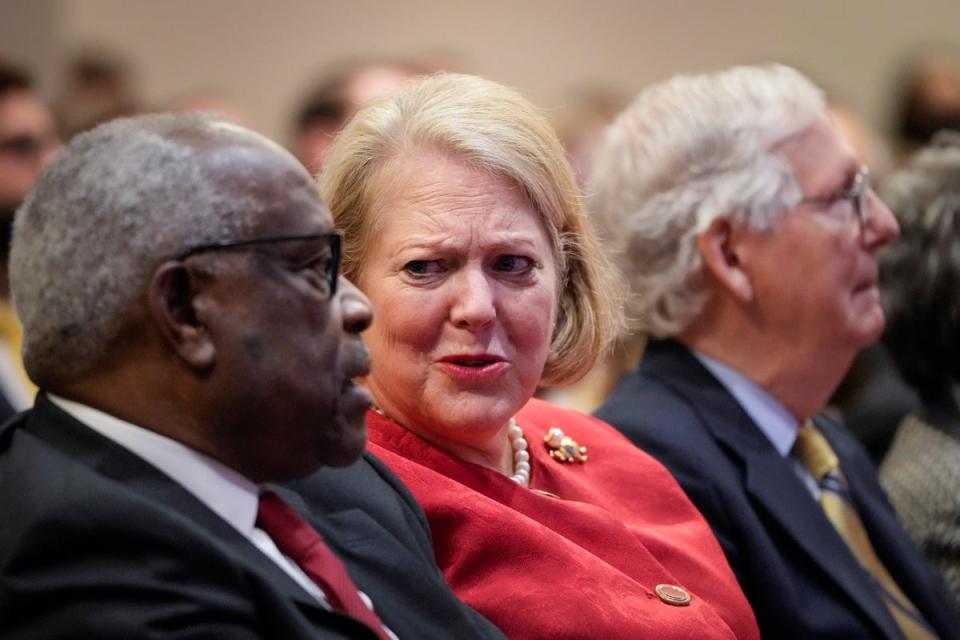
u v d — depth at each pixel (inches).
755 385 215.6
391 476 150.3
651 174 216.8
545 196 158.9
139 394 113.3
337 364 118.3
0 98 295.6
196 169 112.5
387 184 156.9
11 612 105.3
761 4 601.0
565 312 171.5
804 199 210.4
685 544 177.2
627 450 189.2
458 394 154.9
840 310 211.5
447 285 154.6
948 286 240.4
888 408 297.1
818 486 219.6
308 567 122.3
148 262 110.3
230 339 112.0
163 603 105.5
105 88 446.0
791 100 213.6
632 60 583.5
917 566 222.8
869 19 617.0
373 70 374.9
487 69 563.2
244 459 117.2
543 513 162.9
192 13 519.5
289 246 114.4
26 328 114.8
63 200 112.0
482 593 150.3
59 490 108.6
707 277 215.2
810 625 194.1
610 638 149.6
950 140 273.6
